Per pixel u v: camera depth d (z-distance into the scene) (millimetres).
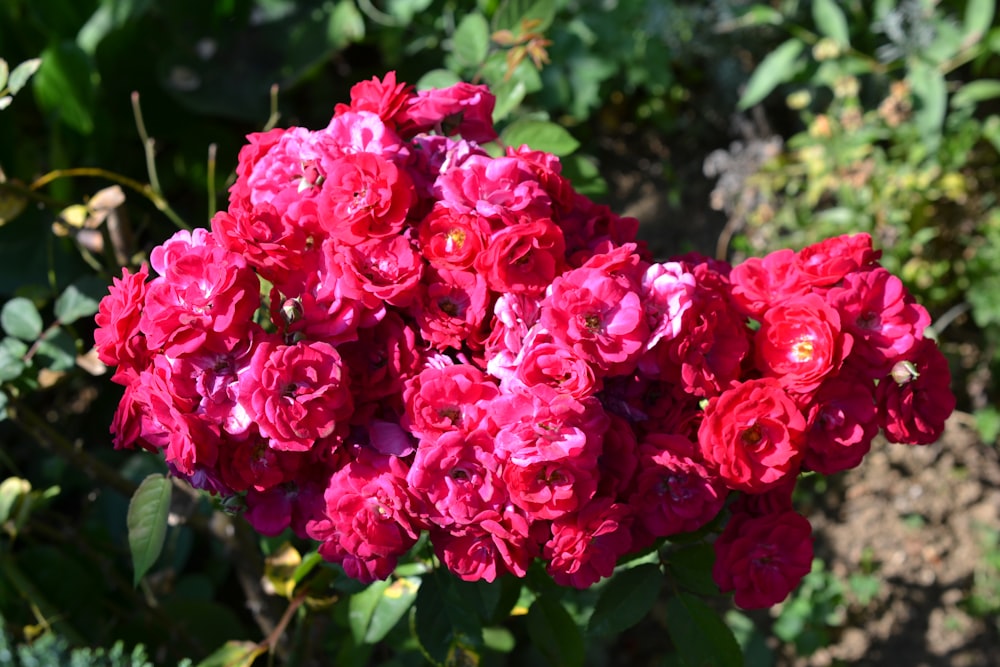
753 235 1525
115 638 1159
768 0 1705
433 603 920
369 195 852
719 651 907
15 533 1063
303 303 849
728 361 863
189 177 1452
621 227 919
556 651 995
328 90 1542
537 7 1027
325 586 1008
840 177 1490
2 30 1360
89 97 1319
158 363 839
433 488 834
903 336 863
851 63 1579
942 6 1705
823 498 1413
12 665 861
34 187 1042
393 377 856
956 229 1504
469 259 854
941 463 1429
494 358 849
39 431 1045
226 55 1422
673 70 1681
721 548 875
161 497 908
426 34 1445
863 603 1322
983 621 1324
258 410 824
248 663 987
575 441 823
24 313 1008
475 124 916
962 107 1610
